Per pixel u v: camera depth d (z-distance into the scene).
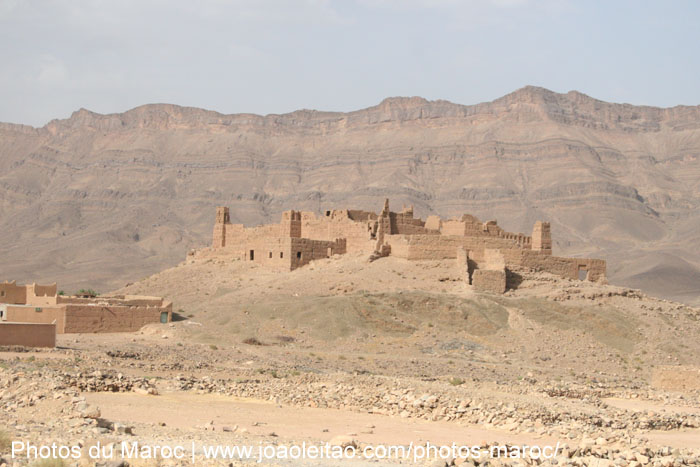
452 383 69.25
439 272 119.44
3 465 29.83
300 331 100.69
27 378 50.81
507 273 120.44
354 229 130.62
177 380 62.91
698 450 41.50
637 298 119.75
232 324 102.44
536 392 66.12
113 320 97.75
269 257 130.00
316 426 46.84
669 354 101.12
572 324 107.88
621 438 43.06
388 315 105.06
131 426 41.03
